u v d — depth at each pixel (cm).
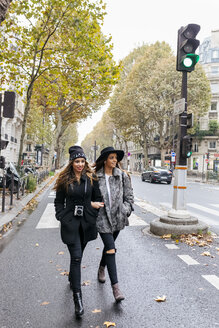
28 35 1223
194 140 4425
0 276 377
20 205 927
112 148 325
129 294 326
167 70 3334
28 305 299
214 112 4394
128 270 402
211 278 375
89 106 3075
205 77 3469
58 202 303
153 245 526
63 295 323
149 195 1388
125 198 342
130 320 271
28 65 1284
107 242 314
